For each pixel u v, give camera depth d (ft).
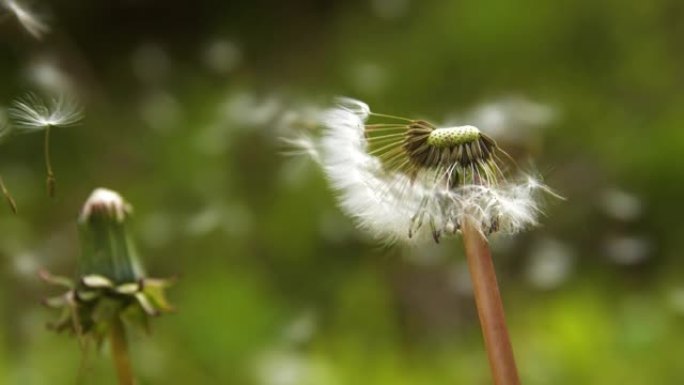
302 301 3.32
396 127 1.50
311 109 2.68
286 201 3.47
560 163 3.61
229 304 3.15
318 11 4.73
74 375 2.84
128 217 1.70
